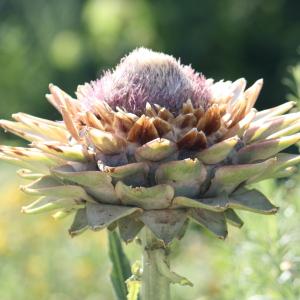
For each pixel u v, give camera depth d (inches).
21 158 252.5
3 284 467.5
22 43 1615.4
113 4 1413.6
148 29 1328.7
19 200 523.2
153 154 240.7
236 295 334.6
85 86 272.2
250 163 250.4
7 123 265.9
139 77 257.8
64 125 266.8
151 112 247.3
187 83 258.2
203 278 454.6
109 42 1433.3
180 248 483.5
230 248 349.4
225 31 1245.7
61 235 507.2
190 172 238.4
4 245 487.2
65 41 1541.6
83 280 485.4
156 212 240.4
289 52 1208.2
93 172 238.8
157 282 260.1
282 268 319.9
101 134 243.3
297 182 352.8
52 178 254.1
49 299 476.7
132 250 465.4
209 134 248.8
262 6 1235.2
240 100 251.9
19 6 1688.0
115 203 242.7
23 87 1551.4
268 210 241.4
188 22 1270.9
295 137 247.9
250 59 1234.6
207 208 237.0
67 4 1587.1
